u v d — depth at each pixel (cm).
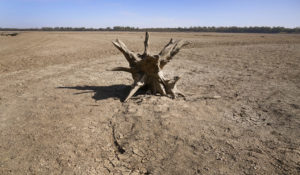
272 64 944
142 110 436
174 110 430
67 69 930
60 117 420
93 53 1441
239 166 262
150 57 483
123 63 1068
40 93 579
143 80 528
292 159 270
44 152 307
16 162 287
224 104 468
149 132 350
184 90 596
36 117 422
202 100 496
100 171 269
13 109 466
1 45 1948
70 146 321
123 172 266
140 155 296
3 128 379
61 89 614
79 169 273
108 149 315
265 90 567
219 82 675
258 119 389
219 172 254
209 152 291
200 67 948
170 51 559
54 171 270
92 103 495
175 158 284
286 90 559
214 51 1470
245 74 779
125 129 367
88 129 371
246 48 1592
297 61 983
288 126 356
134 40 2475
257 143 308
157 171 263
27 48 1703
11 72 878
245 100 493
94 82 703
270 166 259
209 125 366
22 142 333
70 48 1706
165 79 523
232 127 358
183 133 340
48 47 1755
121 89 612
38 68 956
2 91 607
